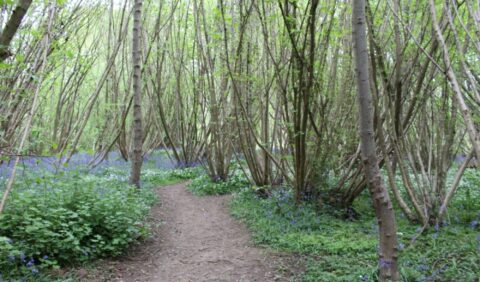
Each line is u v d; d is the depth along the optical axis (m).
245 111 7.89
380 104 7.00
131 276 4.93
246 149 9.02
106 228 5.67
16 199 5.45
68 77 12.59
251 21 8.98
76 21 8.91
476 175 10.50
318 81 7.21
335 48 7.91
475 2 5.14
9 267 4.45
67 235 5.12
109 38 12.71
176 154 14.83
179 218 8.09
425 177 6.52
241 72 8.06
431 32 6.06
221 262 5.50
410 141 7.79
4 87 4.34
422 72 6.08
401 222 6.60
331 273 4.66
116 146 19.70
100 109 16.05
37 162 4.32
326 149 7.60
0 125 5.39
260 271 5.07
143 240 6.30
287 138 8.78
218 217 8.08
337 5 7.14
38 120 11.17
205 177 11.62
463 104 4.00
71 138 12.71
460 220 6.55
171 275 5.07
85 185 6.75
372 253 5.16
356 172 7.40
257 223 6.97
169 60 15.07
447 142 6.78
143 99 16.73
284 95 7.21
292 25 6.50
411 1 6.33
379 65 5.84
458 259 4.78
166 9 13.28
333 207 7.58
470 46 6.00
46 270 4.62
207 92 12.43
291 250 5.66
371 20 5.54
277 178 9.30
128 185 8.70
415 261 4.77
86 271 4.81
